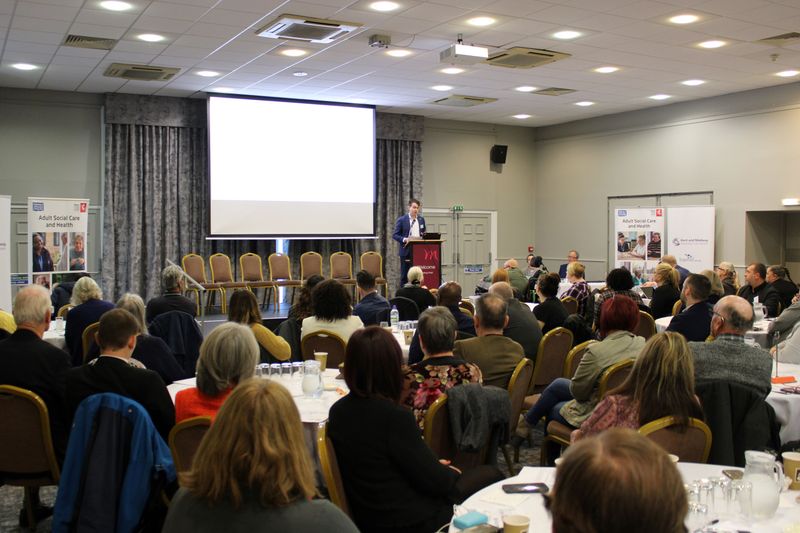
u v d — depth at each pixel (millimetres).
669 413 2566
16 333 3523
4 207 7680
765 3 6414
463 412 2951
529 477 2383
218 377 2830
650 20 6945
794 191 9906
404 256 10570
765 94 10203
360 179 11977
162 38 7559
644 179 12055
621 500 950
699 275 4906
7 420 3283
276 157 11305
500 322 4039
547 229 13992
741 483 2027
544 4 6418
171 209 10953
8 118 10070
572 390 3820
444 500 2459
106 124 10484
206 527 1443
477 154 13664
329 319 4824
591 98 11094
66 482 2674
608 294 6371
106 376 3039
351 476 2381
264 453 1438
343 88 10461
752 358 3068
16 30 7227
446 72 9305
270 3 6379
